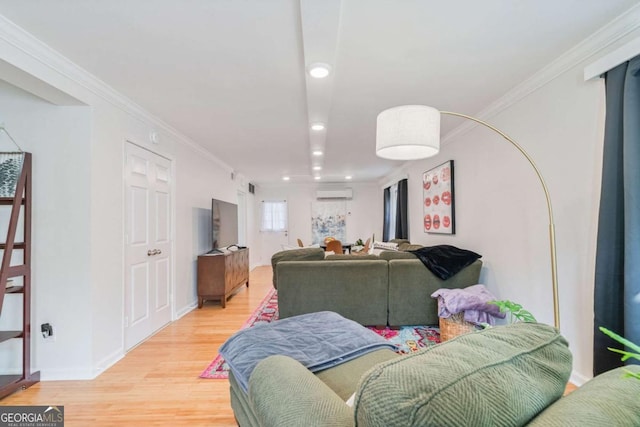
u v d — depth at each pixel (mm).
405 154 1897
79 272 2340
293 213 8367
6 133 2346
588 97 1926
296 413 856
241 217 7125
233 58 2057
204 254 4422
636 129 1553
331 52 1886
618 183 1663
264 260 8320
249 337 1637
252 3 1535
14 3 1526
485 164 3094
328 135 3824
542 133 2307
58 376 2305
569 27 1748
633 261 1540
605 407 595
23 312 2221
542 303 2309
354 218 8359
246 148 4461
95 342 2383
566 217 2094
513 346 746
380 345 1587
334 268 3174
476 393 577
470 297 2691
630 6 1585
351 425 771
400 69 2213
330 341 1588
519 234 2580
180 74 2271
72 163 2350
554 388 700
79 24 1700
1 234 2354
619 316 1656
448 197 3881
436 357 664
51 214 2334
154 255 3275
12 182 2201
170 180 3623
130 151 2863
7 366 2316
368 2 1521
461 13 1619
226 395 2082
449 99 2750
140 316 3020
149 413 1888
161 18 1649
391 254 3426
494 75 2311
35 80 1956
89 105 2354
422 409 530
